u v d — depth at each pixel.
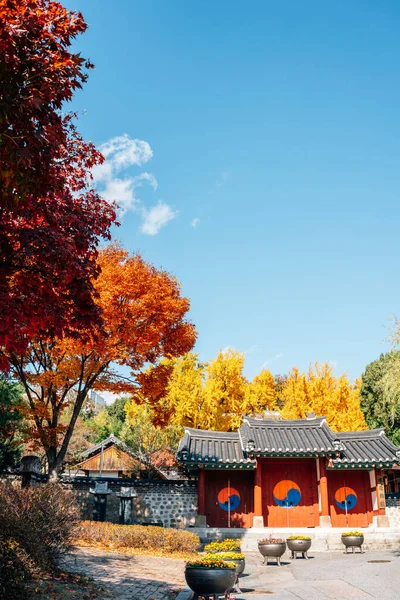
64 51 6.57
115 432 50.94
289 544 18.92
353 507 24.77
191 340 19.47
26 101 5.84
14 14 5.98
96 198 8.98
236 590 11.61
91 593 9.45
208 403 30.42
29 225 7.59
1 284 6.71
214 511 24.28
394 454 24.41
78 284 7.41
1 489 10.35
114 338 17.70
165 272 20.41
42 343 19.23
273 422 26.81
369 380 41.59
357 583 12.56
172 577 13.04
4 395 21.23
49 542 10.12
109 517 22.42
